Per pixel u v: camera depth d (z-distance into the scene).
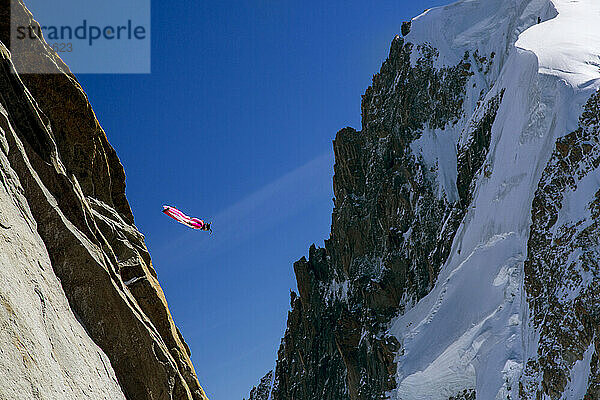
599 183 54.28
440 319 70.00
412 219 91.50
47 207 8.35
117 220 11.32
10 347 6.05
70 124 10.76
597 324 47.12
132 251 11.00
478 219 70.75
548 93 64.44
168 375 9.28
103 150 11.39
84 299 8.52
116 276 9.32
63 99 10.70
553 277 53.25
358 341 83.38
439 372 65.12
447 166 92.69
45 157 8.89
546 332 51.12
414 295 82.69
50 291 7.54
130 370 8.82
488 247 67.19
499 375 54.78
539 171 61.16
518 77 72.62
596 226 52.34
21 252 7.20
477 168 82.69
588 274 50.25
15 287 6.67
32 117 8.84
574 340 48.38
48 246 8.27
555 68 66.25
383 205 96.81
